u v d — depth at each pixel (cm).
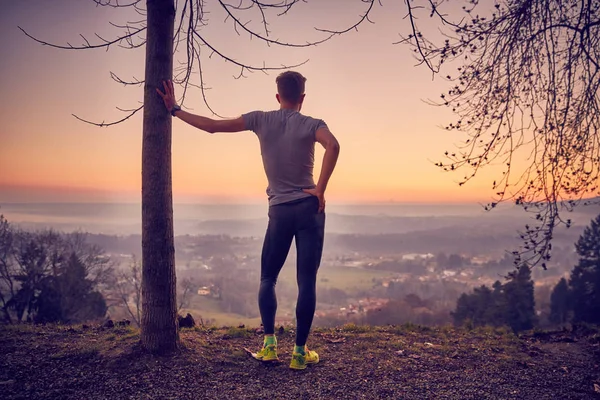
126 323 437
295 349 304
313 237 293
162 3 316
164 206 316
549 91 392
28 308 2170
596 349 402
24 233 2131
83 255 2280
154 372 287
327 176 281
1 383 266
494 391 286
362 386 284
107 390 261
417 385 290
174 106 310
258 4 338
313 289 297
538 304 6241
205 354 324
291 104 303
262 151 297
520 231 350
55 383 268
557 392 290
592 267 3528
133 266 2031
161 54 316
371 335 419
